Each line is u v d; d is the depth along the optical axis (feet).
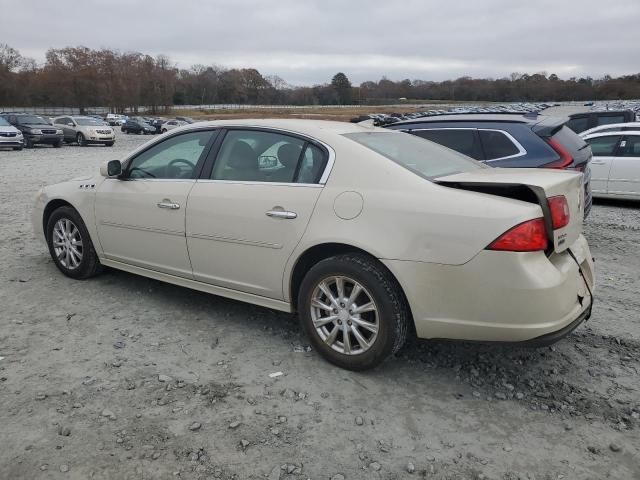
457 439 9.27
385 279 10.55
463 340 10.25
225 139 13.39
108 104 343.05
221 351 12.28
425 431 9.47
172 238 13.76
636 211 31.65
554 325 9.74
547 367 11.79
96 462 8.46
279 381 11.01
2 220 26.32
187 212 13.30
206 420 9.64
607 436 9.39
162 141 14.64
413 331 11.60
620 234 25.23
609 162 33.14
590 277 11.57
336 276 11.11
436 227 9.99
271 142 12.58
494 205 9.78
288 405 10.16
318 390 10.69
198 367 11.52
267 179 12.34
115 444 8.91
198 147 13.80
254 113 328.49
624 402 10.45
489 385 11.03
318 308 11.61
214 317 14.20
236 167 12.96
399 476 8.36
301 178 11.83
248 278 12.57
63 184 16.98
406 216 10.30
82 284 16.47
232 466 8.48
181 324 13.70
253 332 13.32
